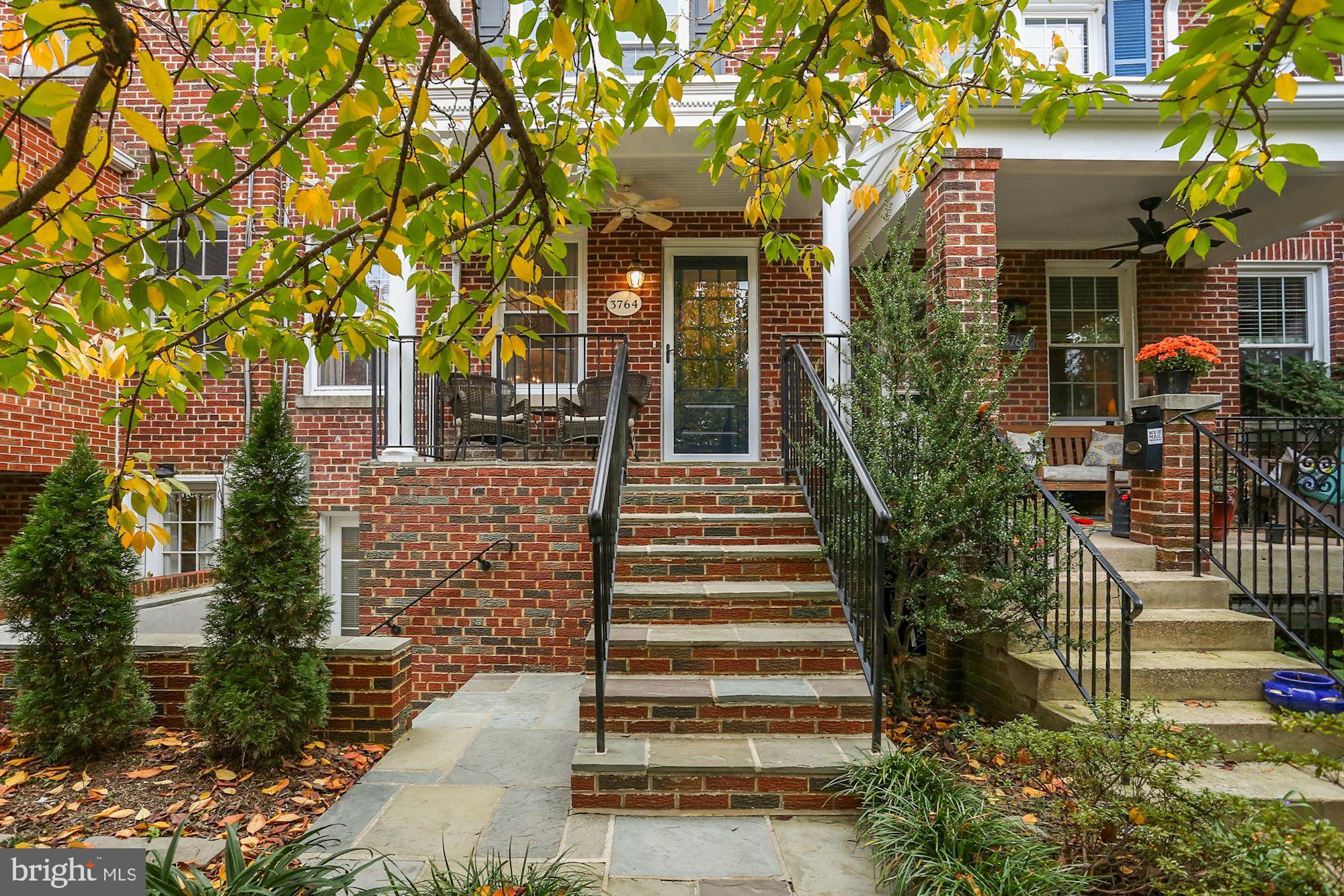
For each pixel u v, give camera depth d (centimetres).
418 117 209
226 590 368
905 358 452
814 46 228
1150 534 532
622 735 348
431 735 420
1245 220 691
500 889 246
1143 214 711
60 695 362
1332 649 500
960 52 503
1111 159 512
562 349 788
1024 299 819
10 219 172
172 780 352
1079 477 705
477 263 775
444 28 189
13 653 415
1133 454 539
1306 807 282
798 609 416
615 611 417
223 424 746
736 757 324
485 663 571
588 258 786
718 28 301
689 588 423
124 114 168
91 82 164
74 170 181
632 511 516
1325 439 645
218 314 236
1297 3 156
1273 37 170
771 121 305
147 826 308
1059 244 811
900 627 462
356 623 764
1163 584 475
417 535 577
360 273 220
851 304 821
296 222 703
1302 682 389
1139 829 248
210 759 365
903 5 238
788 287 789
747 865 275
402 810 322
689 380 789
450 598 574
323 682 383
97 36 160
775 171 349
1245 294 887
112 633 371
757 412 782
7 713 414
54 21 157
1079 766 271
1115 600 468
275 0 213
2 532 700
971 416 429
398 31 188
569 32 195
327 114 727
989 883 236
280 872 235
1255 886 204
